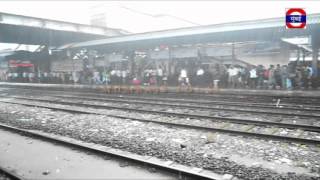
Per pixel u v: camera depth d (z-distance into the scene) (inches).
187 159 321.1
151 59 1229.7
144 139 408.5
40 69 1754.4
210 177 262.2
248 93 865.5
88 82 1392.7
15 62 1817.2
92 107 714.8
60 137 422.9
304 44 1103.0
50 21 1396.4
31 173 295.3
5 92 1233.4
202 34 1015.6
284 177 273.4
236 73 1003.9
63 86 1323.8
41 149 370.9
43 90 1256.8
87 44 1379.2
